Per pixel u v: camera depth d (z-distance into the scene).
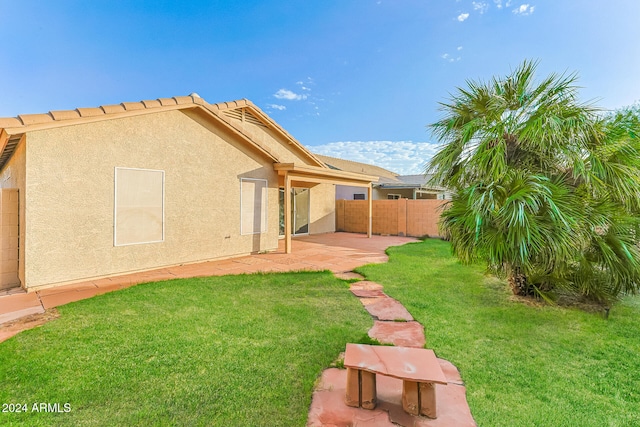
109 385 3.13
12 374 3.28
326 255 10.85
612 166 5.16
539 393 3.14
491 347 4.11
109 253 7.55
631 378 3.42
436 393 3.13
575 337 4.41
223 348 3.95
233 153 10.27
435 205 16.42
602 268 5.59
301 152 17.25
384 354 3.10
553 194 5.02
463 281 7.35
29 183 6.37
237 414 2.76
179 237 8.91
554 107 5.38
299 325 4.73
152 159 8.29
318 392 3.12
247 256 10.59
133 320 4.78
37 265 6.49
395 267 8.80
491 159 5.55
